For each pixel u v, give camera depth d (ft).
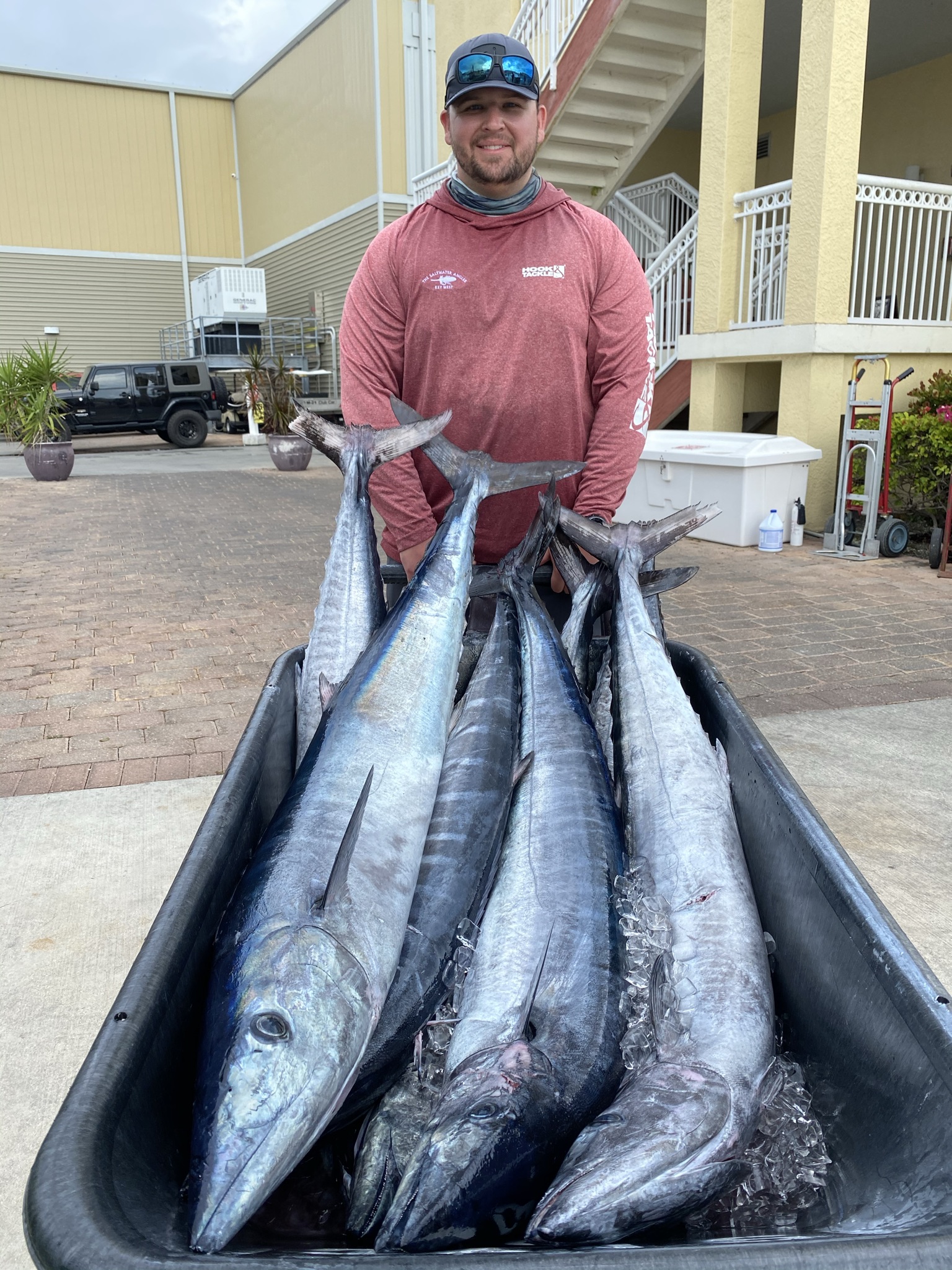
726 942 4.47
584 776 5.43
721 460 28.55
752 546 29.14
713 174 32.04
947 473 26.55
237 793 4.82
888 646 18.67
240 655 18.81
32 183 88.63
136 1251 2.42
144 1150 3.06
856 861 10.54
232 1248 2.87
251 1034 3.31
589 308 7.95
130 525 35.60
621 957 4.33
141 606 22.95
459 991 4.31
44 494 45.24
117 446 76.64
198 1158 3.06
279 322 90.38
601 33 34.06
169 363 71.87
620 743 5.94
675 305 38.29
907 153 45.03
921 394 29.63
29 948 9.19
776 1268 2.46
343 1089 3.41
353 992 3.64
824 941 4.32
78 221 91.04
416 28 68.08
